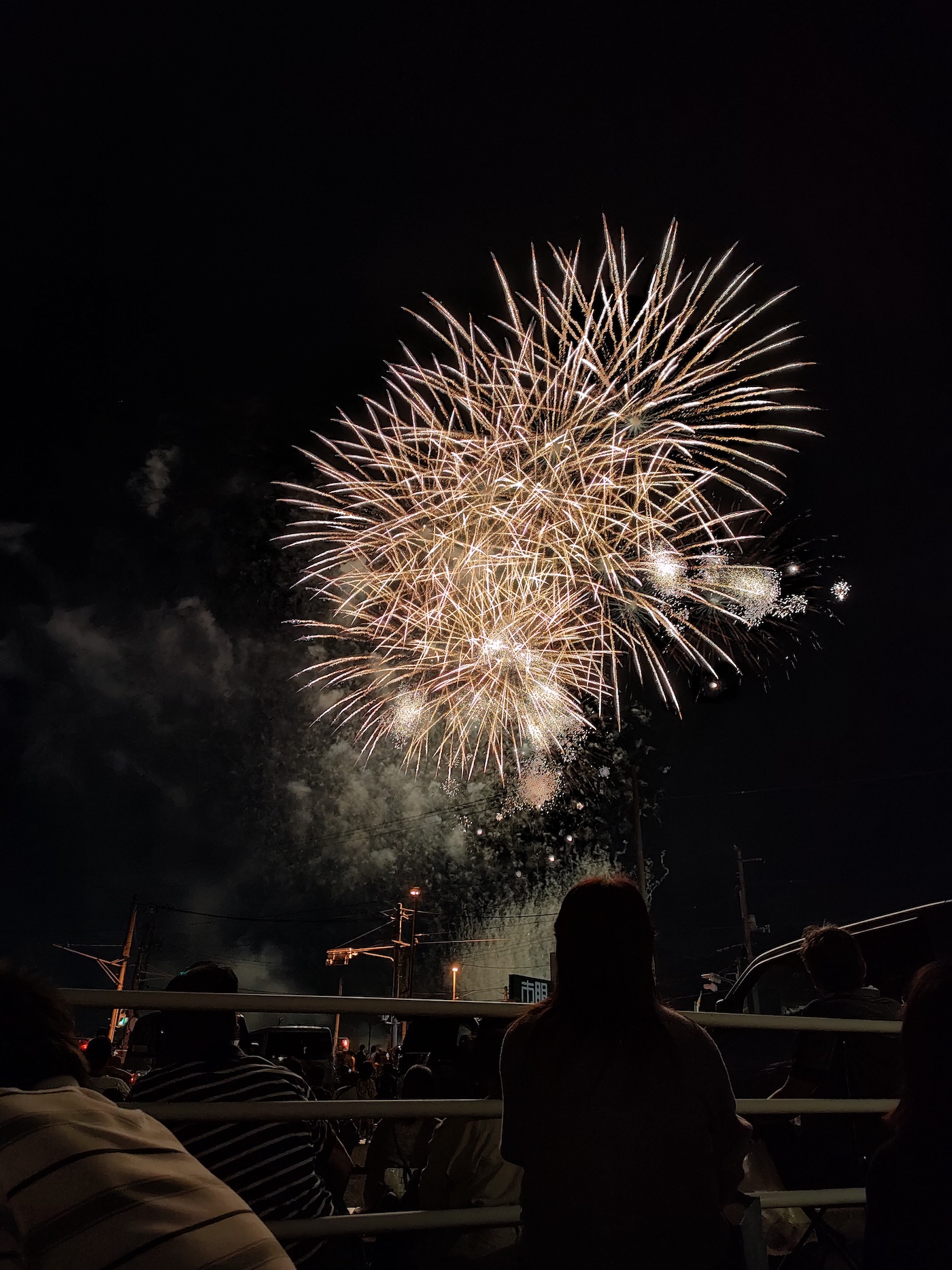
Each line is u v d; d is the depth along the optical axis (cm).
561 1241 192
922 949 366
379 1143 407
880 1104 292
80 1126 127
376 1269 270
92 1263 114
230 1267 118
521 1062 211
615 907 217
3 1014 145
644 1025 207
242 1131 246
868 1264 199
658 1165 194
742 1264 205
